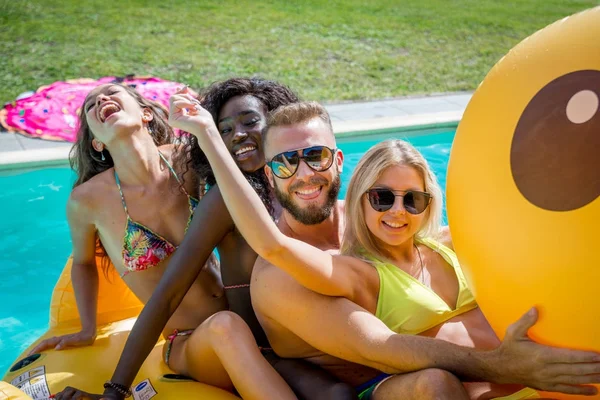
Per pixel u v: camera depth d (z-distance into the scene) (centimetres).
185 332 342
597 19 218
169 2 1262
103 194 346
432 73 1021
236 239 326
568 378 219
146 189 344
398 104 874
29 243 565
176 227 348
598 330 210
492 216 224
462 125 245
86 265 368
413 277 296
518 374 229
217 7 1259
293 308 276
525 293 220
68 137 720
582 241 204
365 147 740
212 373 304
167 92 811
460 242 243
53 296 386
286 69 993
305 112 299
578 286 207
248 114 342
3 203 620
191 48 1048
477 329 292
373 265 292
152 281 350
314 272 264
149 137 350
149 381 316
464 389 238
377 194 287
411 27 1245
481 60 1098
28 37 1041
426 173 296
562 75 215
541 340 222
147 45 1047
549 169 209
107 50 1016
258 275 292
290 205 301
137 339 302
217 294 354
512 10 1412
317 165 294
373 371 293
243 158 342
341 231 328
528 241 214
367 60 1059
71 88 830
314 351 297
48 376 319
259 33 1142
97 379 318
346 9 1323
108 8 1200
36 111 766
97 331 367
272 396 269
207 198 313
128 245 343
